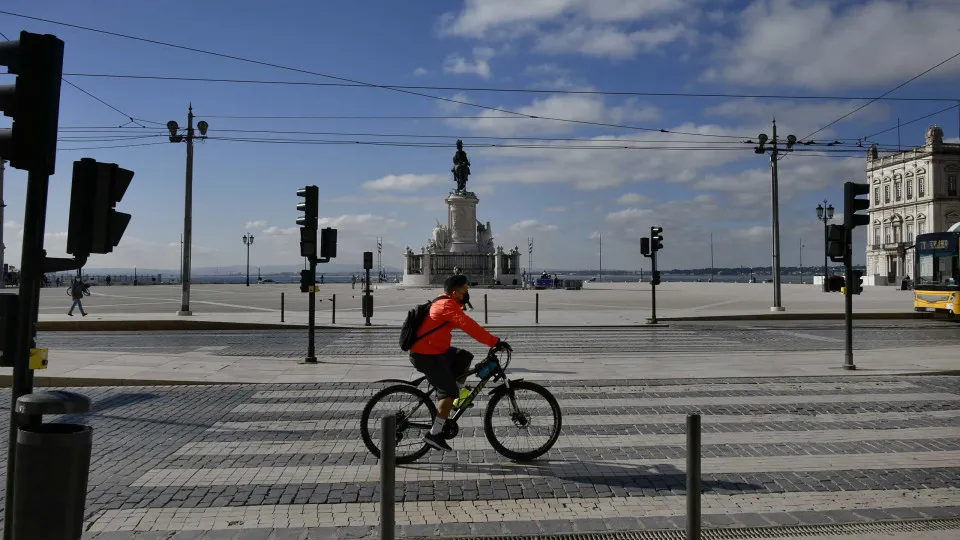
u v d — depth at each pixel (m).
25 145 4.00
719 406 9.49
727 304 36.59
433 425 6.67
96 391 10.73
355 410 9.28
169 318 24.00
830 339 19.05
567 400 9.89
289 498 5.82
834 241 12.76
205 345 17.47
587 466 6.70
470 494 5.90
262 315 26.95
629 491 6.00
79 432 3.75
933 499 5.84
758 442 7.63
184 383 11.33
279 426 8.38
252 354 15.39
